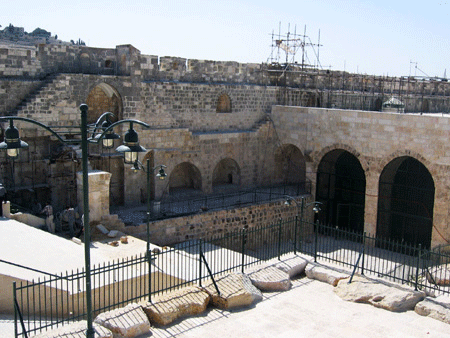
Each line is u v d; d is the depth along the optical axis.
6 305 17.30
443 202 31.00
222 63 37.47
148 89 32.50
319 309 20.02
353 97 48.25
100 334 15.60
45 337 15.00
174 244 29.75
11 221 23.75
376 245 35.59
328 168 39.09
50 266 19.28
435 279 23.61
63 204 30.31
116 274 19.80
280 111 39.56
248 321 18.62
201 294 19.56
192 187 37.25
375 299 20.62
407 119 32.09
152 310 17.88
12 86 27.47
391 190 36.59
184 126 35.03
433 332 18.31
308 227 37.94
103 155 30.28
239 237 33.47
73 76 29.02
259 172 40.22
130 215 30.36
